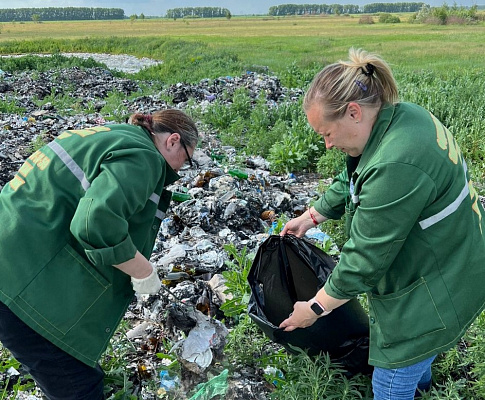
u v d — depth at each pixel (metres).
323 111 2.08
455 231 2.10
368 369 2.82
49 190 2.25
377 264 2.08
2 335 2.31
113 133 2.33
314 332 2.70
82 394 2.51
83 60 23.84
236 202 5.35
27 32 87.19
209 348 3.08
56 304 2.27
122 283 2.48
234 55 28.67
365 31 61.59
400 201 1.96
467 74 15.07
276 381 2.97
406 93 10.84
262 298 2.89
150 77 21.72
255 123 9.70
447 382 2.80
